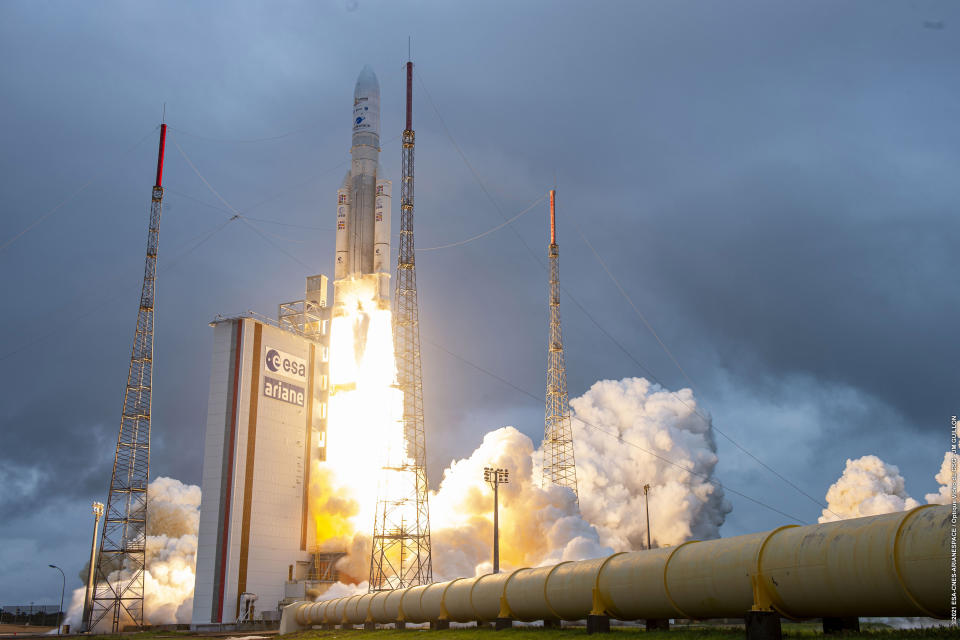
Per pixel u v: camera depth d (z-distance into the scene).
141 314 122.44
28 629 118.88
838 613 25.94
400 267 114.56
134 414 119.31
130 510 116.19
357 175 132.12
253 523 111.19
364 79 135.12
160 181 127.31
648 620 36.09
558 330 137.50
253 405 114.31
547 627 43.03
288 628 78.62
